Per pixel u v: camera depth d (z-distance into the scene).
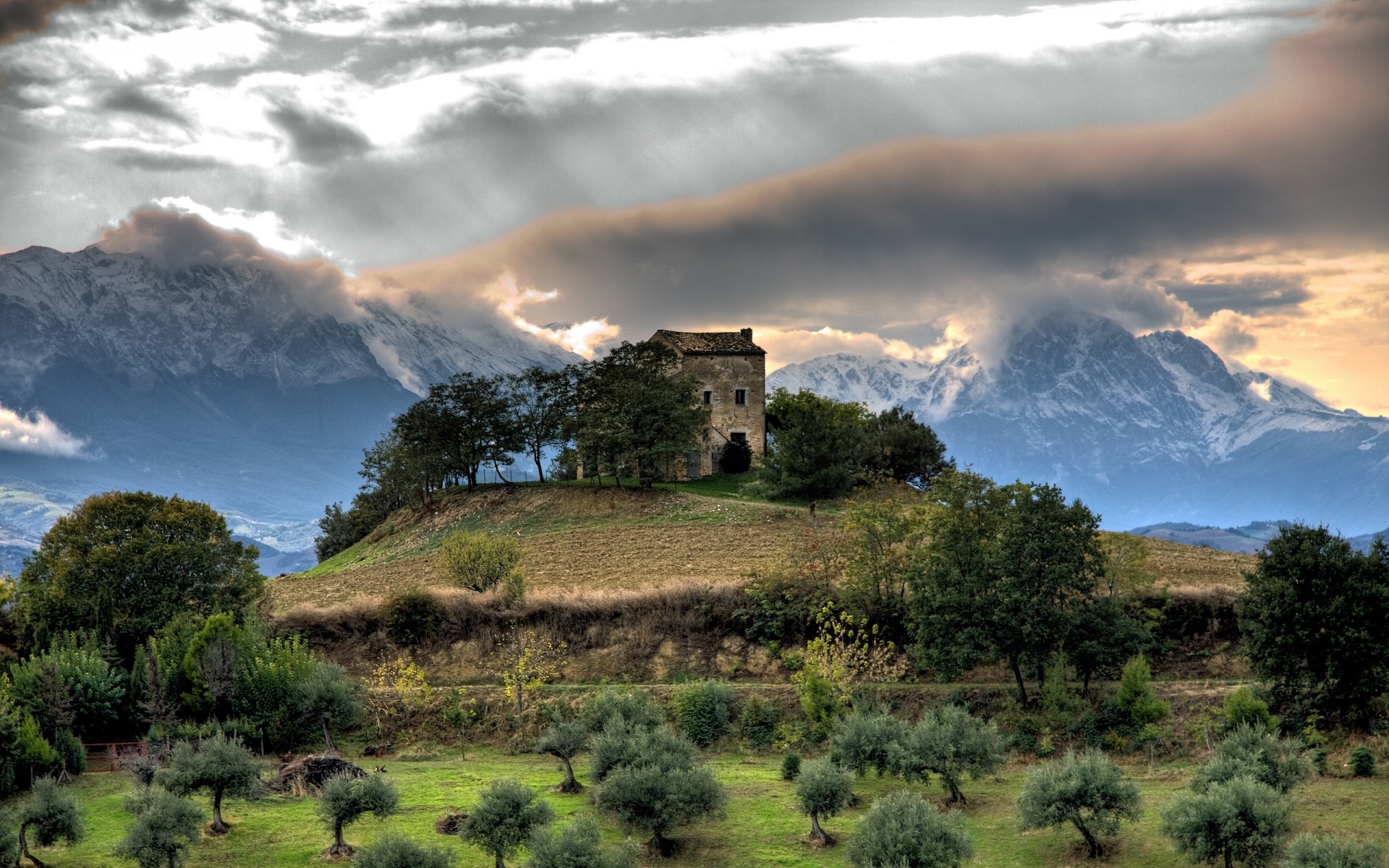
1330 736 59.25
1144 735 62.94
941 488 75.12
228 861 49.94
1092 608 68.75
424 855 46.03
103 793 58.31
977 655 68.00
